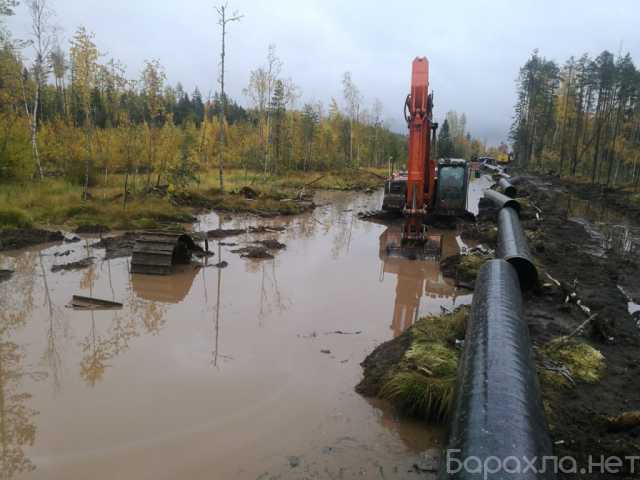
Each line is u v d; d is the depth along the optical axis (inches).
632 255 496.7
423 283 384.2
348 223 684.1
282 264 434.0
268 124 1244.5
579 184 1312.7
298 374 226.7
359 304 330.3
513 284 254.1
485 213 695.7
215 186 930.1
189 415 190.1
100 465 160.2
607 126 1392.7
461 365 175.8
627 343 259.3
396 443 175.2
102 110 1148.5
